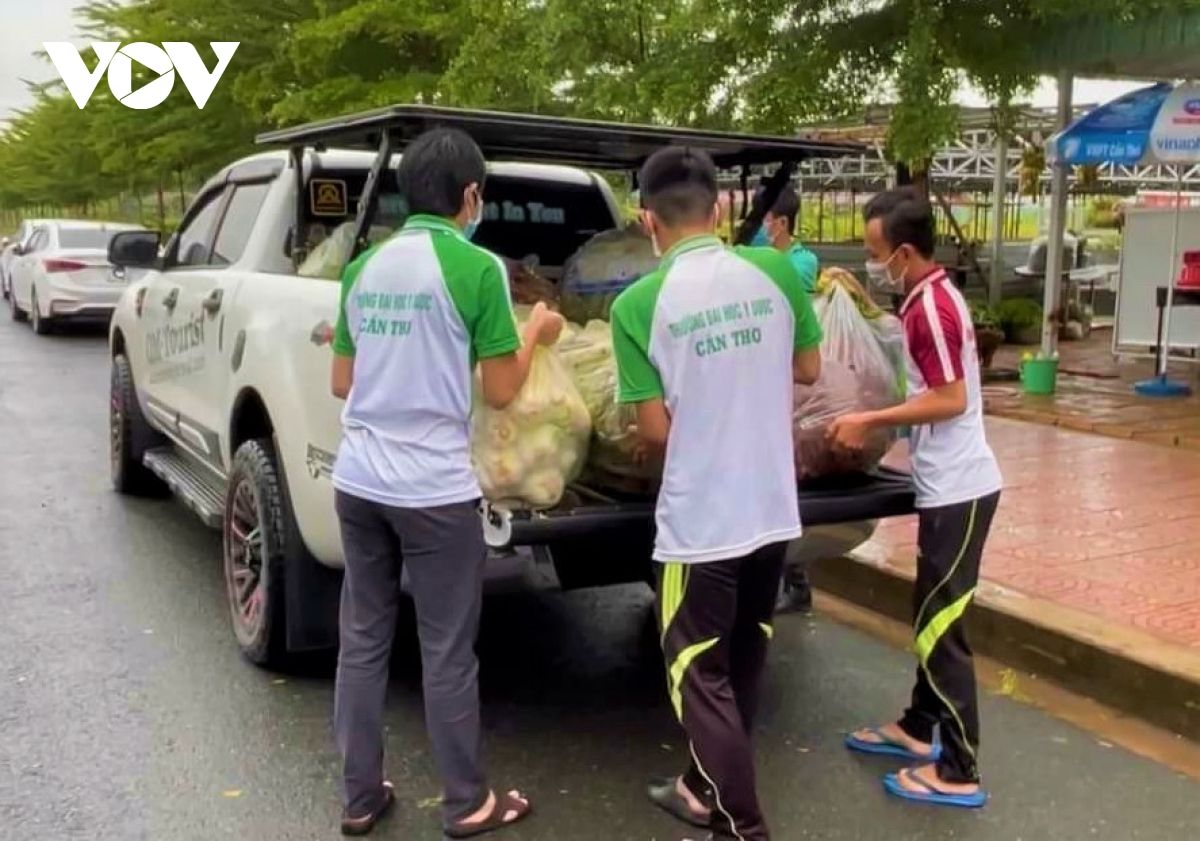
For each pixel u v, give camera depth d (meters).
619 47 10.86
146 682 4.73
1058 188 10.75
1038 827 3.69
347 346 3.62
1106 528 6.43
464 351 3.38
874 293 9.99
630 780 3.98
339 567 4.50
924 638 3.80
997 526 6.48
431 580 3.45
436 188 3.38
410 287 3.33
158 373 6.75
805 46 9.48
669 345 3.22
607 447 3.75
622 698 4.69
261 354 4.76
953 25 9.49
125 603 5.69
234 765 4.04
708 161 3.31
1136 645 4.65
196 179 24.28
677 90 9.59
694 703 3.32
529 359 3.56
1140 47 9.04
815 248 16.34
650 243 4.75
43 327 18.05
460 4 14.07
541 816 3.73
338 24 14.45
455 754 3.53
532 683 4.84
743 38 9.52
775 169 5.62
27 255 19.53
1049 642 4.86
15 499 7.77
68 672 4.82
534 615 5.68
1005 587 5.41
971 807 3.80
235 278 5.39
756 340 3.24
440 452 3.38
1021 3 9.41
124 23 20.16
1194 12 8.69
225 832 3.61
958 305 3.64
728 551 3.25
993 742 4.31
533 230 5.87
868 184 21.23
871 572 5.75
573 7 10.51
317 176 5.21
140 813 3.71
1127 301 12.98
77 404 11.65
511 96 11.61
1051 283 10.89
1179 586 5.42
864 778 4.01
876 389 4.00
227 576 5.11
